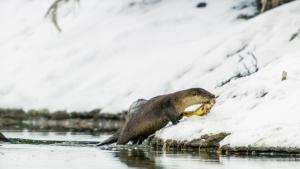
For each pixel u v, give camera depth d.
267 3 100.44
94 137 70.62
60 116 100.94
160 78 95.12
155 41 108.69
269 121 53.31
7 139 62.72
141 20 116.56
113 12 121.88
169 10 117.50
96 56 110.25
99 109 96.81
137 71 100.31
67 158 49.00
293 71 60.19
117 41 111.50
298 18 90.81
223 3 115.19
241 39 91.19
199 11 114.69
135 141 61.00
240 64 84.62
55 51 116.69
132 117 60.62
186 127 56.06
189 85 89.12
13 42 125.00
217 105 61.59
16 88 111.50
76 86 105.25
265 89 59.66
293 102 55.12
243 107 58.28
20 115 105.88
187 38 106.56
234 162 46.53
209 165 45.19
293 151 49.72
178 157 49.69
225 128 54.31
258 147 50.78
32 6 134.75
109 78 102.44
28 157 49.41
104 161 47.12
